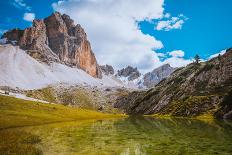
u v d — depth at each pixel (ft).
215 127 301.63
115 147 165.17
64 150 155.53
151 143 180.34
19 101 485.97
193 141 186.09
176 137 210.79
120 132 258.16
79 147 165.58
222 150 149.59
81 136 223.10
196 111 628.28
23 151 141.59
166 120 495.00
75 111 586.04
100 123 398.42
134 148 160.45
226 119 501.56
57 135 228.84
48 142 186.09
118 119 546.67
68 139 203.41
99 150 154.92
